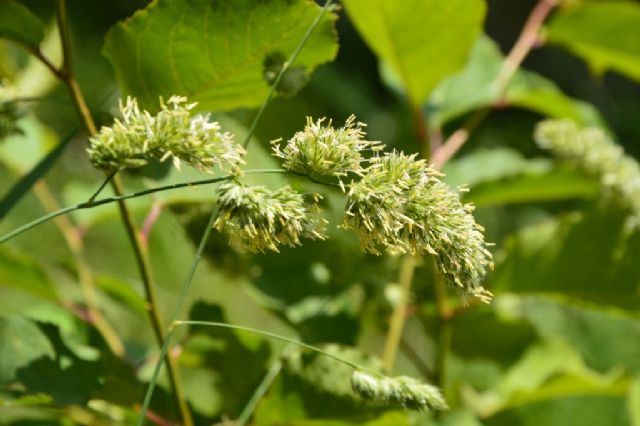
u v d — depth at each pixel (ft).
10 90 1.78
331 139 1.60
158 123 1.58
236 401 2.00
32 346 1.79
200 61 1.78
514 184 2.15
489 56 2.52
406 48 2.05
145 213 2.25
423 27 2.02
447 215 1.59
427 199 1.59
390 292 2.13
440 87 2.42
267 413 1.87
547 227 2.11
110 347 1.96
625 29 2.28
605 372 2.73
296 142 1.60
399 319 2.08
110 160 1.58
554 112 2.48
